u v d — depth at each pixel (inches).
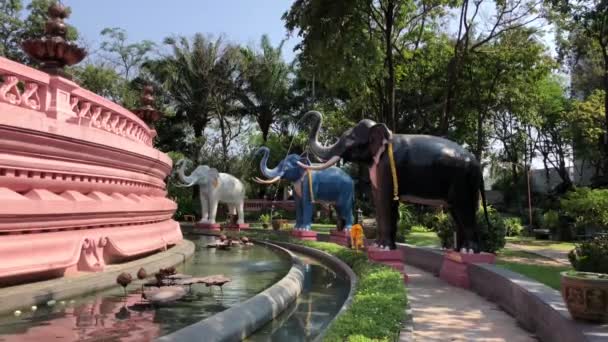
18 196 294.4
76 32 1259.8
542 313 246.2
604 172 1165.1
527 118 1144.8
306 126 1542.8
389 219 432.8
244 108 1633.9
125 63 1556.3
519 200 1643.7
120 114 457.7
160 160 530.6
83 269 348.5
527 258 554.6
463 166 413.4
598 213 609.9
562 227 864.9
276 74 1588.3
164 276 321.4
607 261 343.3
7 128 289.1
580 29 935.7
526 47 954.7
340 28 768.3
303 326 281.7
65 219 329.1
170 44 1519.4
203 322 227.8
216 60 1518.2
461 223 419.5
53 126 323.6
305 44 804.0
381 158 430.3
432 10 981.2
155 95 1505.9
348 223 802.2
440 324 282.4
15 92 318.7
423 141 426.3
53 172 333.1
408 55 1005.2
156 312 278.8
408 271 509.4
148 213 477.7
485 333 262.5
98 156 386.3
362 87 922.1
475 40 1044.5
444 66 1043.9
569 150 1706.4
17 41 1169.4
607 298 201.6
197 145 1494.8
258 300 285.9
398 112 1222.9
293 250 685.9
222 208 1405.0
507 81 1018.1
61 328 241.6
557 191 1640.0
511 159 1667.1
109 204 381.7
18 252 286.0
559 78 1674.5
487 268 368.2
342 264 491.5
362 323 224.4
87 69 1326.3
